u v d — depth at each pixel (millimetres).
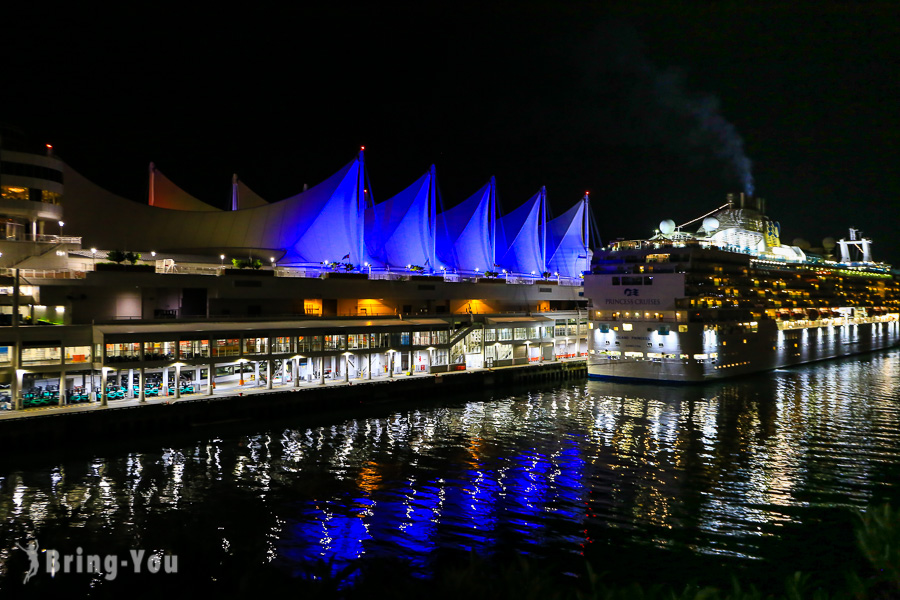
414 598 9062
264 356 55312
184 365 50531
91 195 66750
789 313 89750
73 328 47500
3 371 44281
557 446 44531
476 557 9625
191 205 87125
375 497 33844
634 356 75312
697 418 53906
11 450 40594
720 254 77438
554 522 30672
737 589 9570
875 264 123625
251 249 75688
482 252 102250
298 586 8719
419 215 91500
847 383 73438
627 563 26422
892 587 10188
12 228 57438
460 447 44125
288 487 35281
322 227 79938
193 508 31969
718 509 32219
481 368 73125
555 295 98375
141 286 58625
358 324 64000
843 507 32469
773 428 49781
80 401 47125
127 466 38812
